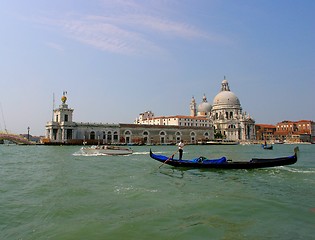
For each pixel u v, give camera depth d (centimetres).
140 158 5203
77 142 12312
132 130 14512
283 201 1741
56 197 1809
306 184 2358
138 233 1196
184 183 2386
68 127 12706
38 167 3594
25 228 1252
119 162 4328
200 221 1351
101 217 1400
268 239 1140
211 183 2395
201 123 18500
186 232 1209
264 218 1405
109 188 2114
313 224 1322
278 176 2809
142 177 2722
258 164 3173
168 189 2095
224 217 1416
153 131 15162
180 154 3481
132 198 1788
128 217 1401
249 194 1938
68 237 1152
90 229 1237
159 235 1177
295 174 2939
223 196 1864
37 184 2291
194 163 3288
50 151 7494
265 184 2355
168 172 3091
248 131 19500
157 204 1644
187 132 16400
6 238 1145
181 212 1490
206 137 17212
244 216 1435
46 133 13325
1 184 2294
